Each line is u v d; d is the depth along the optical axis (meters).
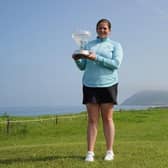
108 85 4.42
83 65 4.60
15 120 15.74
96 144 6.59
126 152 5.34
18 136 13.93
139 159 4.77
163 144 6.52
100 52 4.47
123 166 4.38
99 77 4.43
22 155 5.52
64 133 14.42
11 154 5.75
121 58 4.49
